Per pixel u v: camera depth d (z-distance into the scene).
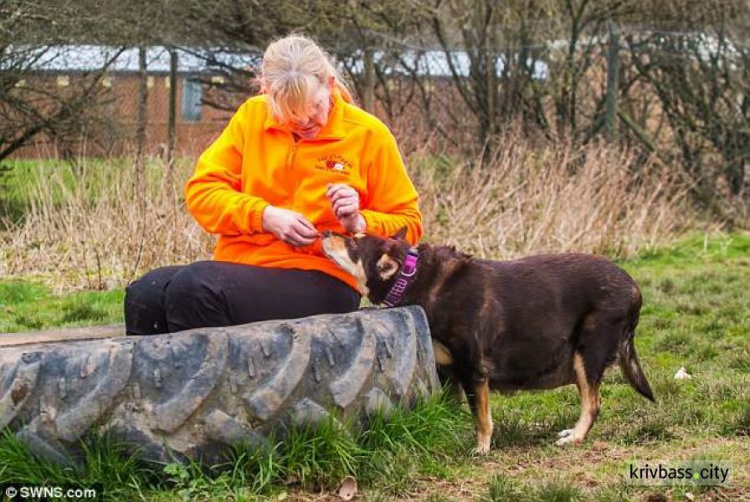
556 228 10.62
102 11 11.58
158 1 11.99
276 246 4.56
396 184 4.77
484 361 4.72
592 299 4.92
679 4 13.55
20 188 11.88
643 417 5.23
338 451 4.00
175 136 11.73
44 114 12.20
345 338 4.14
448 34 13.41
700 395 5.68
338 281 4.59
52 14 11.28
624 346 5.05
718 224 13.26
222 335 3.91
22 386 3.71
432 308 4.64
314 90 4.35
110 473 3.72
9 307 8.18
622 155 11.86
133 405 3.77
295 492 3.93
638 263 10.89
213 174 4.62
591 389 4.92
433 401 4.49
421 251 4.71
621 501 3.85
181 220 9.58
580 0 13.54
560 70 13.45
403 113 13.12
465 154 13.02
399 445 4.20
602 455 4.64
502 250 10.21
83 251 9.52
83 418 3.71
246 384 3.90
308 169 4.57
